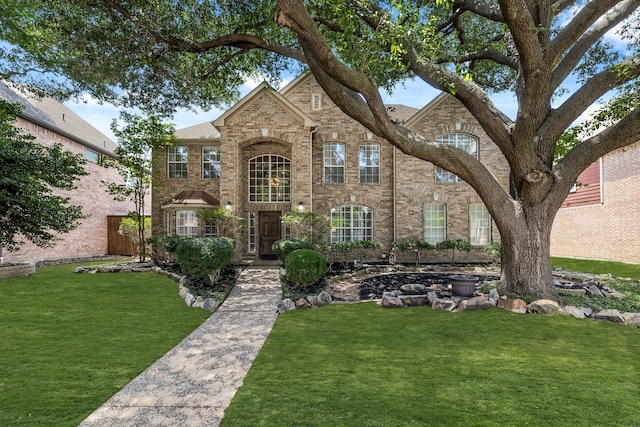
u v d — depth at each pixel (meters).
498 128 8.08
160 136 15.93
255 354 5.01
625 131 7.30
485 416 3.28
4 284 10.35
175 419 3.27
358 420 3.21
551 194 7.91
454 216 16.64
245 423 3.18
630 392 3.78
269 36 9.45
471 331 5.96
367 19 7.45
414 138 7.73
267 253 16.58
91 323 6.48
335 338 5.70
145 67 9.58
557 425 3.13
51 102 20.31
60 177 11.30
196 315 7.16
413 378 4.14
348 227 16.77
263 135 14.97
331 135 16.80
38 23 8.80
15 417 3.27
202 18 8.88
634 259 15.70
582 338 5.58
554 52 6.81
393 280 11.27
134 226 18.53
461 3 9.33
